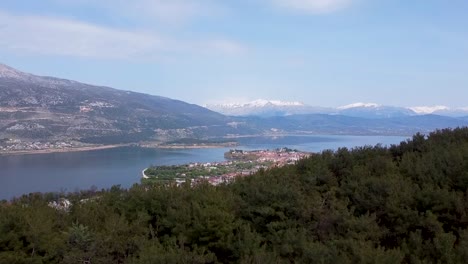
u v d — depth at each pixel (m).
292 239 11.86
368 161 19.25
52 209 15.73
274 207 14.56
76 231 12.39
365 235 11.88
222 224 13.30
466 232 10.59
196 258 10.87
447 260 9.80
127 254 12.62
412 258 10.16
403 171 16.94
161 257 10.32
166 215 14.65
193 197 15.19
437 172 15.12
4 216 12.98
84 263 11.71
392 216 13.09
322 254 9.91
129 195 16.58
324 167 18.30
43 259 12.11
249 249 11.86
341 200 14.77
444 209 12.99
